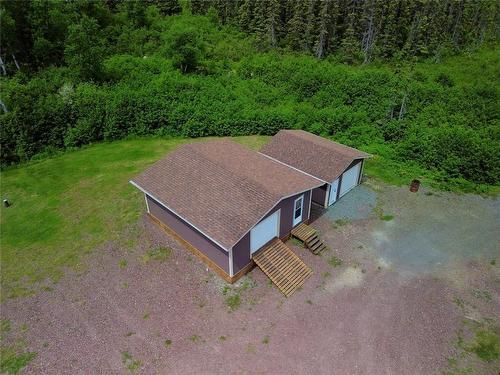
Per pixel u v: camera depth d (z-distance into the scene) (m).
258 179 18.81
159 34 48.03
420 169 27.17
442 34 49.97
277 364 13.74
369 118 34.03
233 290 16.89
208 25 53.38
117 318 15.66
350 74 40.66
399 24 49.19
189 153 21.52
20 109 29.33
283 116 32.78
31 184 25.83
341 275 17.86
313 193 22.89
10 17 36.22
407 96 35.34
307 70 41.81
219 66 43.97
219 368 13.63
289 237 20.00
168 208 18.25
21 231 21.19
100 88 34.62
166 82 36.25
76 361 13.98
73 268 18.38
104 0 50.72
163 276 17.70
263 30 51.00
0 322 15.64
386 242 20.09
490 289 17.16
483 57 47.69
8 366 13.88
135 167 27.52
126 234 20.47
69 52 35.53
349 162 22.48
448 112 34.50
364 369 13.59
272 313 15.78
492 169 25.72
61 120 30.36
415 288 17.17
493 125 32.47
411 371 13.52
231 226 16.22
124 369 13.66
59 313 15.99
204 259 18.22
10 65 36.94
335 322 15.40
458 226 21.47
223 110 33.84
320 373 13.46
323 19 46.56
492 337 14.76
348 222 21.66
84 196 24.14
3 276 18.05
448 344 14.50
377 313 15.83
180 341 14.64
